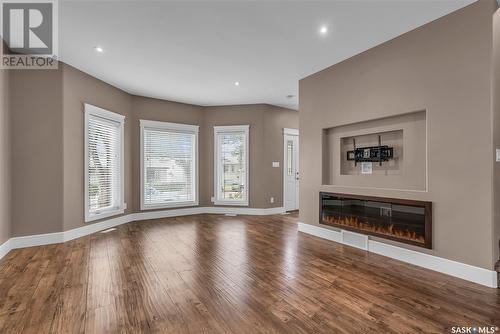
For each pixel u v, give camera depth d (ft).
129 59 12.55
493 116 8.11
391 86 10.71
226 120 21.18
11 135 11.69
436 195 9.33
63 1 8.18
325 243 12.84
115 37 10.48
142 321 6.28
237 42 10.96
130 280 8.55
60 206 12.75
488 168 8.12
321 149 13.89
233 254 11.16
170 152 19.84
